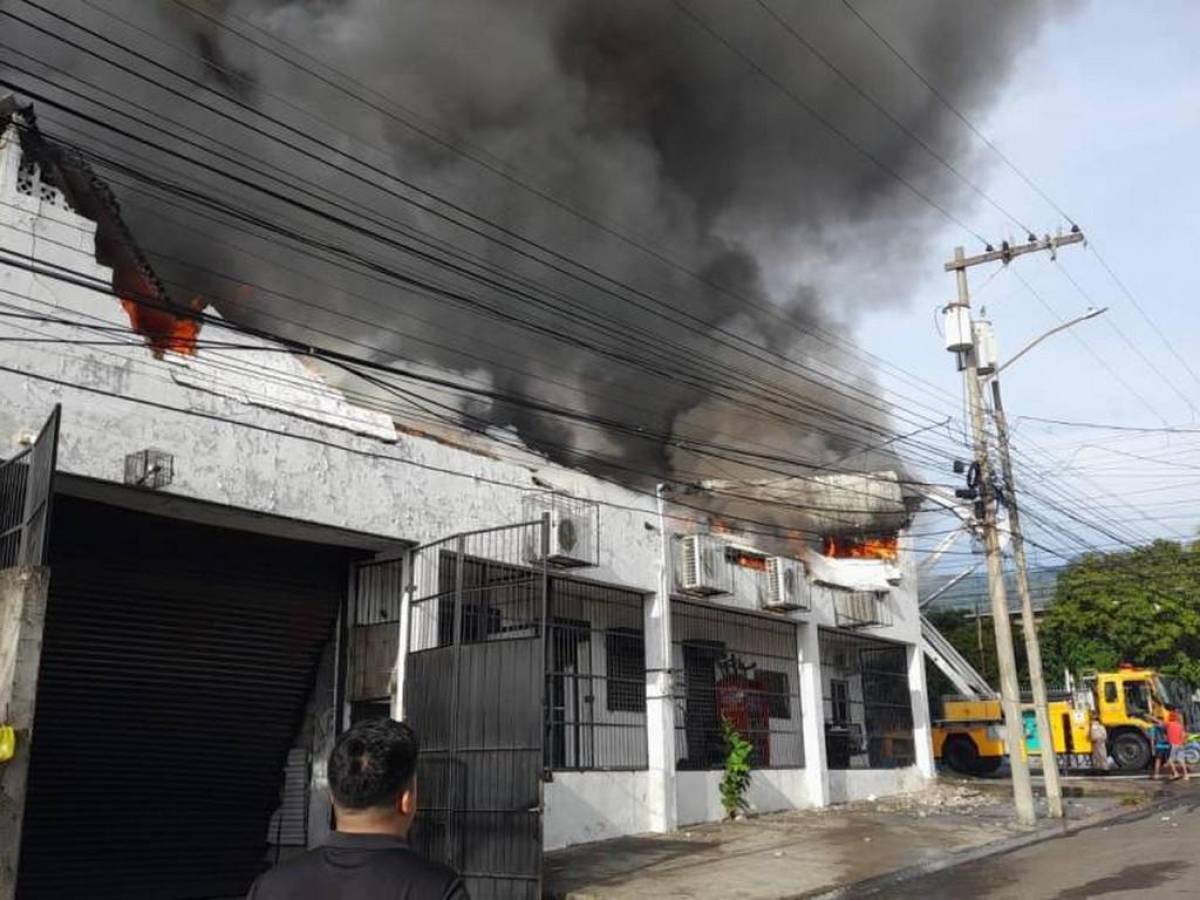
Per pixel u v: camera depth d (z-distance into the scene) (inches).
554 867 491.5
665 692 627.8
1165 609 1348.4
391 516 493.7
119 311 414.6
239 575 478.9
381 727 102.7
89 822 428.1
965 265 753.6
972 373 700.7
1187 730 1155.3
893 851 537.6
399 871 94.7
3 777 265.1
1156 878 415.2
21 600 276.7
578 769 571.5
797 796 740.7
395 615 510.9
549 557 546.0
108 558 431.5
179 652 458.9
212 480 427.5
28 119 402.9
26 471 331.9
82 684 426.6
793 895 425.4
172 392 421.1
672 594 655.1
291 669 503.8
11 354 375.9
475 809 422.9
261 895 96.3
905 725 908.6
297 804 501.4
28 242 391.2
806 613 780.0
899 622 901.8
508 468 557.0
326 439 474.3
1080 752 1033.5
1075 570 1421.0
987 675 1465.3
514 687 420.2
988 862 498.3
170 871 454.9
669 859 514.0
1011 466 730.2
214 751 474.0
